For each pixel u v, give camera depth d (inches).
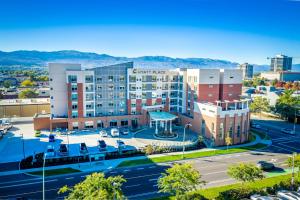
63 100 3371.1
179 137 3002.0
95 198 1099.3
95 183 1168.8
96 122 3376.0
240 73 3599.9
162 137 2992.1
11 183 1806.1
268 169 2113.7
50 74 3275.1
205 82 3348.9
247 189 1631.4
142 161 2250.2
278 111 4375.0
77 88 3272.6
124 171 2036.2
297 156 1881.2
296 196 1537.9
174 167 1427.2
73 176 1932.8
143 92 3587.6
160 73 3663.9
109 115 3454.7
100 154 2299.5
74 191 1184.8
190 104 3511.3
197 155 2442.2
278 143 2935.5
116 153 2363.4
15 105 4077.3
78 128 3307.1
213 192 1646.2
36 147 2613.2
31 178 1891.0
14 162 2201.0
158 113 3353.8
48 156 2255.2
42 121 3272.6
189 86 3531.0
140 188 1756.9
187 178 1364.4
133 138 2967.5
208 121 2938.0
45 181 1844.2
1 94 5354.3
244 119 2933.1
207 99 3390.7
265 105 4603.8
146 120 3575.3
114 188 1191.6
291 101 4252.0
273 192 1658.5
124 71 3508.9
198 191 1662.2
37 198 1609.3
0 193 1662.2
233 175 1577.3
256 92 6432.1
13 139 2883.9
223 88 3499.0
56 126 3314.5
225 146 2780.5
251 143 2918.3
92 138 2957.7
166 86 3730.3
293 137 3203.7
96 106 3410.4
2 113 4030.5
